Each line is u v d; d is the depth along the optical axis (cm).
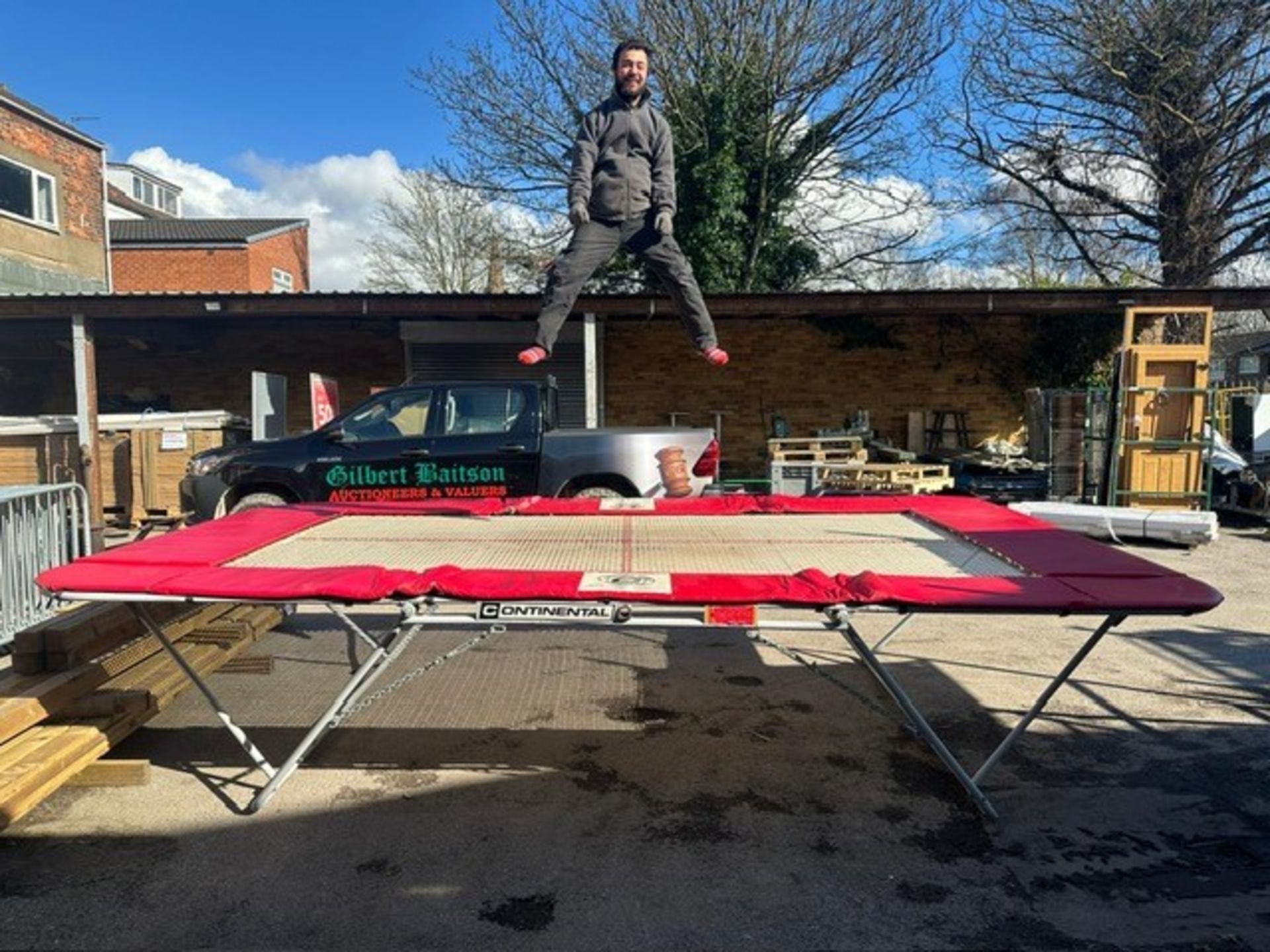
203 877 300
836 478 1062
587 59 1891
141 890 293
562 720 448
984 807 344
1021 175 1927
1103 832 334
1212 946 262
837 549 389
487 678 513
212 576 319
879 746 417
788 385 1380
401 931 270
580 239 386
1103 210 1917
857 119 1864
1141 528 919
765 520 479
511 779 381
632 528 452
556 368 1360
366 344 1387
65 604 555
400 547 396
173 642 446
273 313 1054
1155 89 1664
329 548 394
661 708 466
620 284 1848
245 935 268
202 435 1109
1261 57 1623
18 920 275
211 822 339
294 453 779
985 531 415
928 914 279
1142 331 1253
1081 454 1162
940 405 1380
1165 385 1038
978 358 1372
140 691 400
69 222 1780
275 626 586
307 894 290
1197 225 1742
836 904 285
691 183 1775
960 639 595
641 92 389
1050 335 1362
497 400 792
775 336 1374
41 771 329
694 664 541
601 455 759
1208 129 1681
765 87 1784
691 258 1773
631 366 1378
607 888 295
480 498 761
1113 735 428
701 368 1378
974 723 444
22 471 994
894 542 405
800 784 377
